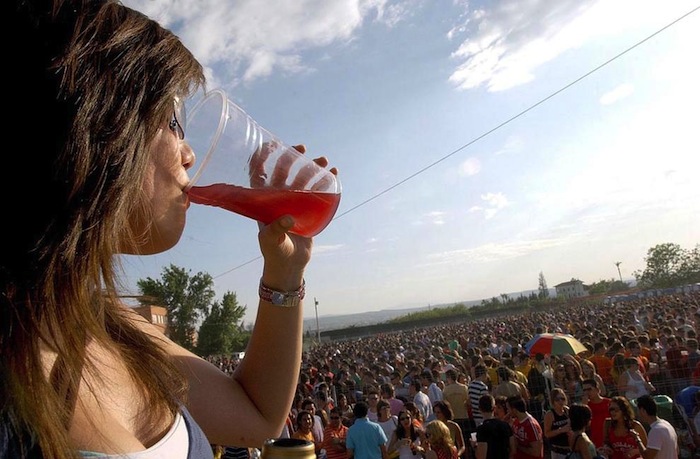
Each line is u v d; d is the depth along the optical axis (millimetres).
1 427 517
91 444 596
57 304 615
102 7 682
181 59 775
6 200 582
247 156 1263
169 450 735
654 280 91750
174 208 852
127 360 841
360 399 12562
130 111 670
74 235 613
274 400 1272
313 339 65750
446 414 8125
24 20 609
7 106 584
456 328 46469
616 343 12094
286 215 1249
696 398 8070
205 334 39781
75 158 604
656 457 6164
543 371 11266
